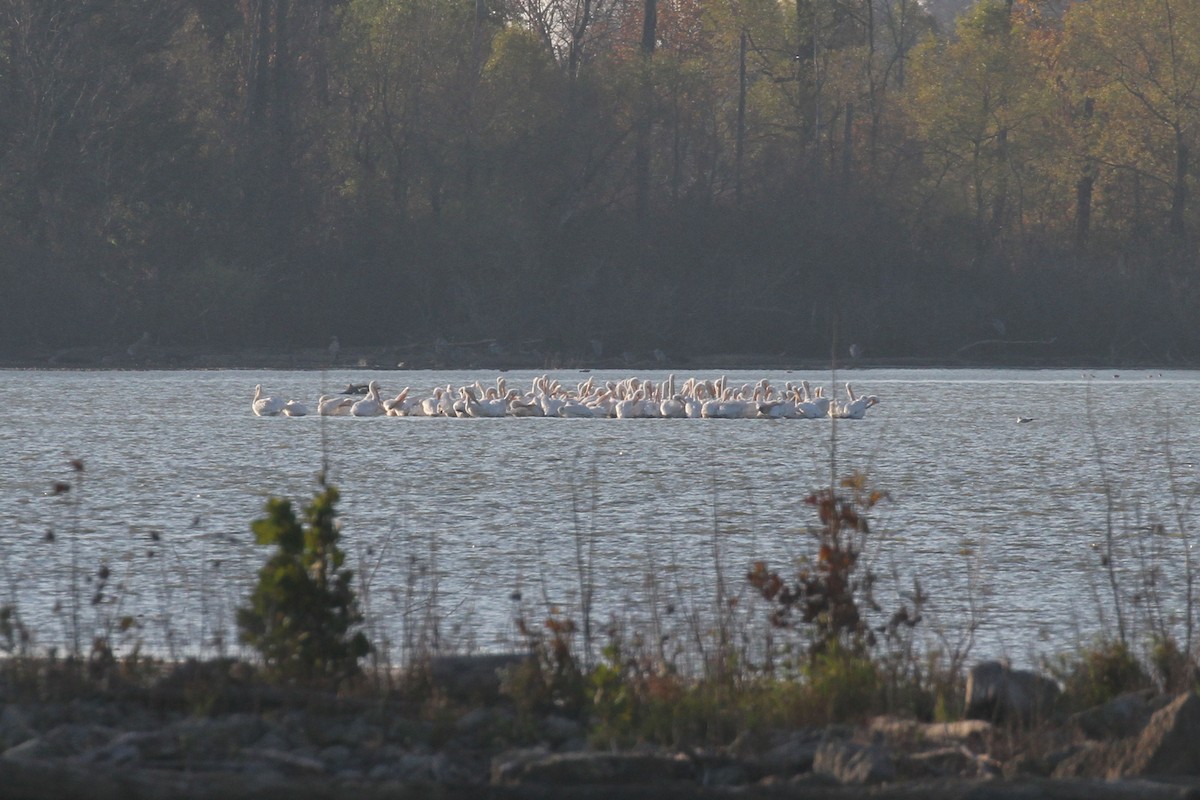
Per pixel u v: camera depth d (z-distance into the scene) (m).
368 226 76.00
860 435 35.09
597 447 31.44
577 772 7.99
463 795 7.58
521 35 76.69
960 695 9.90
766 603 13.23
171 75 72.50
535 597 13.87
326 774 8.08
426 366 72.06
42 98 69.19
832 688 9.76
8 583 14.12
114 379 59.94
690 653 11.07
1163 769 8.17
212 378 61.47
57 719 8.89
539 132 75.81
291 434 34.53
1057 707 9.66
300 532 9.85
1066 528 18.89
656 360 75.69
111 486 23.39
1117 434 35.22
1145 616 12.85
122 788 7.28
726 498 21.94
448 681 9.80
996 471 26.38
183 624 12.27
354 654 9.93
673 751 8.70
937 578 15.14
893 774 8.07
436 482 24.20
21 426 36.06
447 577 14.95
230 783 7.48
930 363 77.25
